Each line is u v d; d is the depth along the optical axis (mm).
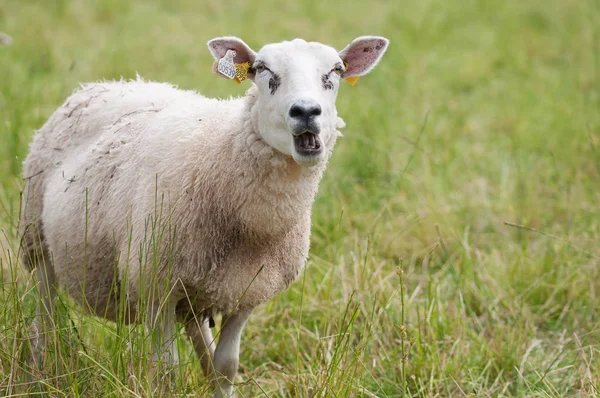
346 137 17391
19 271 11695
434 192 15211
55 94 18406
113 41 24031
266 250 8961
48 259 10945
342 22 28062
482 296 12406
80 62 21531
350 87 21141
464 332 11430
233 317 9500
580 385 10594
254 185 8555
